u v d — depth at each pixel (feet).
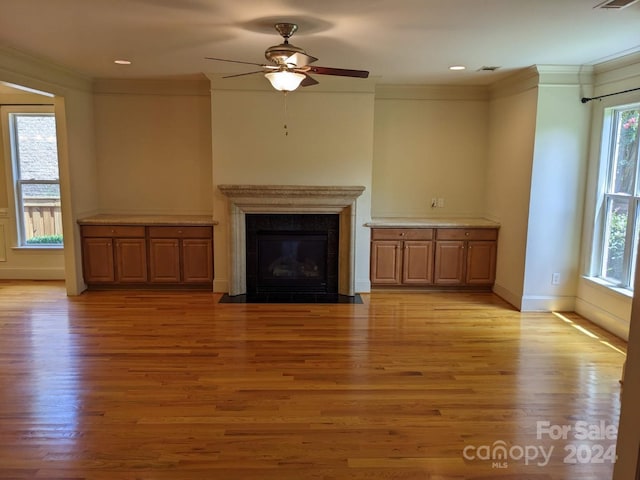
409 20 10.86
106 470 8.30
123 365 12.58
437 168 20.98
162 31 11.94
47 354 13.28
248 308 17.69
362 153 18.98
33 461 8.53
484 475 8.29
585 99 16.20
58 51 14.25
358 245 19.60
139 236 19.33
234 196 18.58
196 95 20.22
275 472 8.30
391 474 8.27
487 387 11.53
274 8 10.08
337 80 18.47
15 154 20.99
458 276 19.94
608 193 16.03
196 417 10.03
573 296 17.56
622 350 13.96
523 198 17.38
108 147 20.40
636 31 11.61
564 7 9.85
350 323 16.15
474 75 17.80
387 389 11.38
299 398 10.89
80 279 19.35
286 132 18.74
